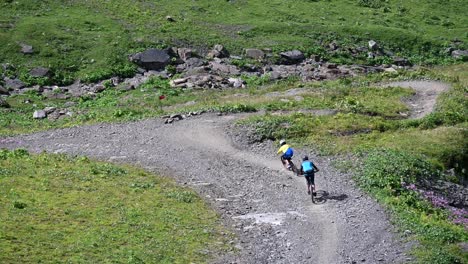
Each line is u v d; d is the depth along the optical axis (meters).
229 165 39.25
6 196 30.84
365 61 73.69
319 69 69.31
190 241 27.30
